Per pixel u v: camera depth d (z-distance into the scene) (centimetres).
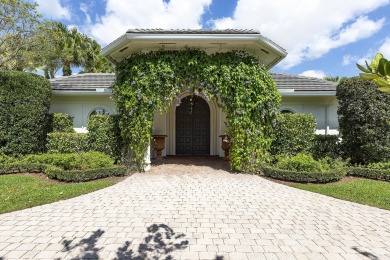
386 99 738
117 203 478
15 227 367
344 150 859
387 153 748
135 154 771
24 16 971
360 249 308
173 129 1228
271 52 827
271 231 358
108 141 824
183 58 755
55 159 727
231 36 714
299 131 816
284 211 441
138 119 751
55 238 332
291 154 809
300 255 292
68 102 1106
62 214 419
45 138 961
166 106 769
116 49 787
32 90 895
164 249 304
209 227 370
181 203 481
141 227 369
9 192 541
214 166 895
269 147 793
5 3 911
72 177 643
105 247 309
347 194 539
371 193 543
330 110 1095
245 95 750
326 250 305
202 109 1242
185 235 343
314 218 409
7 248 305
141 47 788
